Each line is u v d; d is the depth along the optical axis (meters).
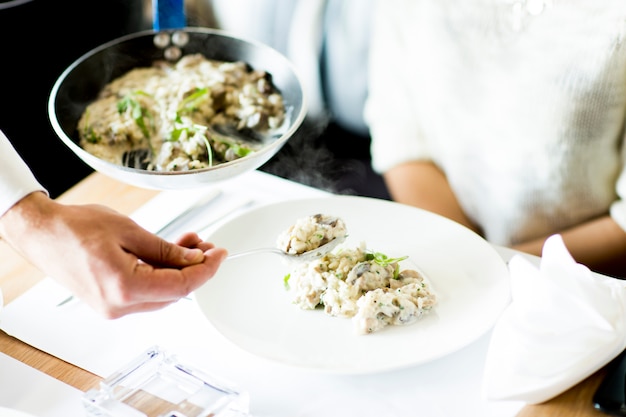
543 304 0.77
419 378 0.81
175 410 0.73
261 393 0.79
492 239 1.50
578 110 1.33
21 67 1.31
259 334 0.82
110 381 0.75
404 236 0.95
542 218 1.44
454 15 1.38
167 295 0.73
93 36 1.39
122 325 0.87
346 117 1.66
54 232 0.74
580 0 1.27
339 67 1.60
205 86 1.04
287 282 0.88
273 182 1.07
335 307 0.84
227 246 0.93
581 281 0.78
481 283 0.88
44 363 0.82
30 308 0.88
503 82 1.38
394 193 1.56
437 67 1.43
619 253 1.40
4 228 0.75
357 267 0.87
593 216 1.42
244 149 0.98
